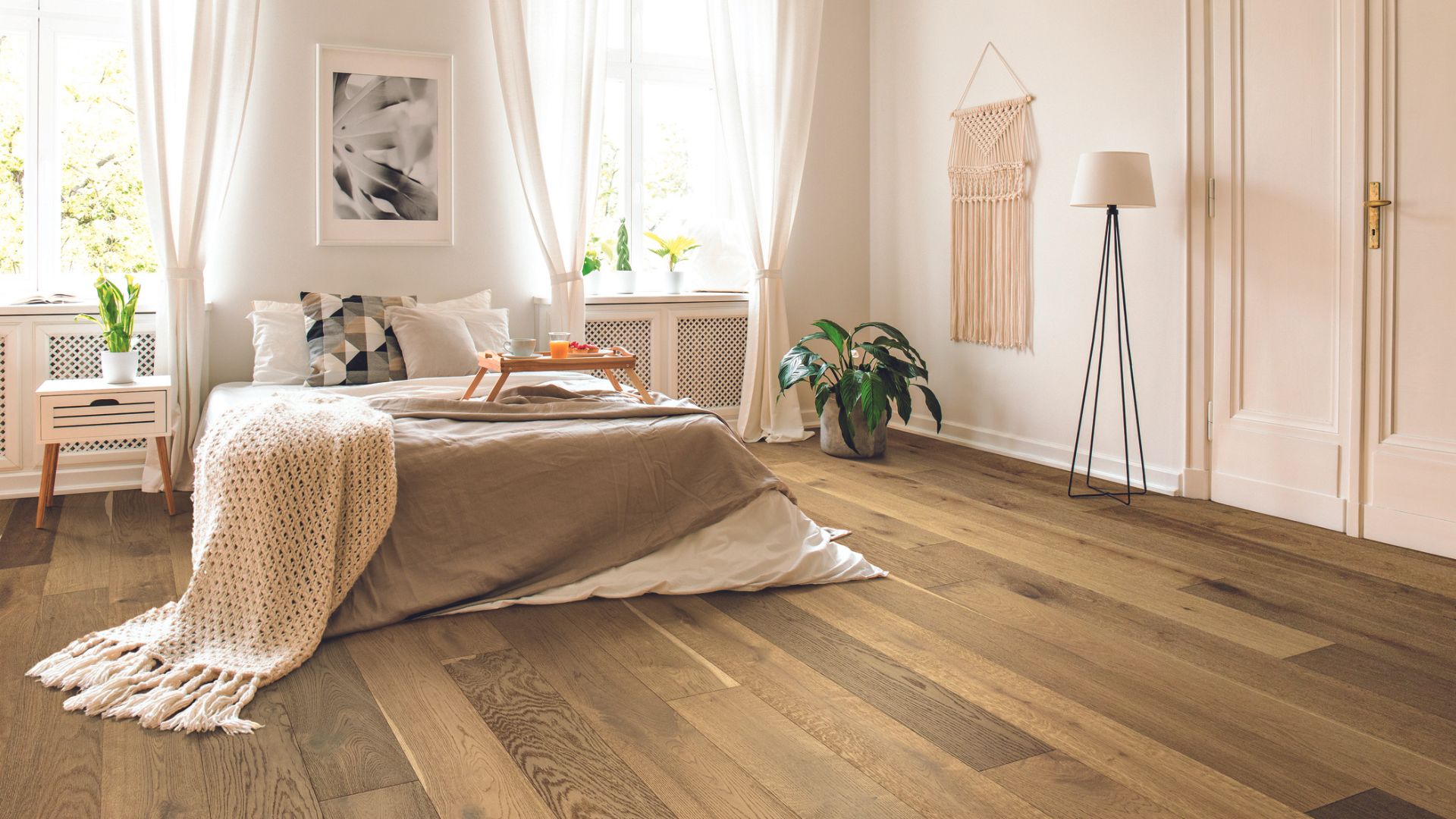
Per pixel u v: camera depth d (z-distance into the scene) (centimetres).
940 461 521
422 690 241
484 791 193
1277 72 389
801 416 620
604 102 530
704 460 336
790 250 609
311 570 270
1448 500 344
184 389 448
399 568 293
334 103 489
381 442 286
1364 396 367
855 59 615
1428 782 198
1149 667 255
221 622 263
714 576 319
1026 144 508
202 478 301
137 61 434
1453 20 332
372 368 454
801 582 321
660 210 600
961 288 557
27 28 447
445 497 300
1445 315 341
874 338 630
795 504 344
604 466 320
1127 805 189
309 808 187
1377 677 249
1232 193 409
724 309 590
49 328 440
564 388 380
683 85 596
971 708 231
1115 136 458
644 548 322
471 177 522
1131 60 447
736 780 198
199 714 221
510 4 505
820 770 202
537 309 544
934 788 195
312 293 468
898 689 242
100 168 464
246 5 453
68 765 202
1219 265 418
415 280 515
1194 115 418
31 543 368
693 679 248
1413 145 346
